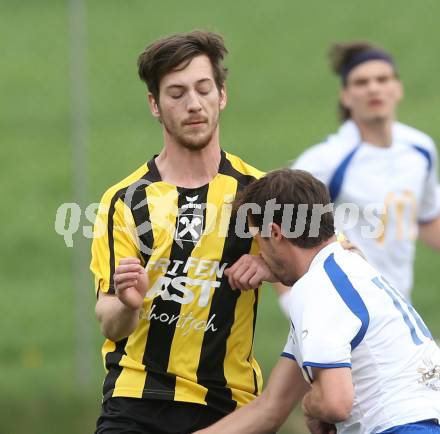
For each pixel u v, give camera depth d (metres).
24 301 49.53
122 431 17.06
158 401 17.08
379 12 83.56
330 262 15.89
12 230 57.75
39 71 79.38
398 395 15.46
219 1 87.50
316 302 15.45
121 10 86.69
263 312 44.66
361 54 26.83
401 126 27.59
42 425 30.30
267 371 33.28
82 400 32.09
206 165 17.33
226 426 16.72
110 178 62.81
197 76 16.72
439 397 15.67
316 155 26.47
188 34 16.86
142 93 75.19
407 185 26.61
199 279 17.05
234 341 17.22
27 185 63.00
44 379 37.78
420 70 74.88
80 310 36.88
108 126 70.25
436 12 82.75
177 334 17.09
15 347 44.19
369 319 15.51
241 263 16.81
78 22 35.31
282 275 16.45
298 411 28.34
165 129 17.28
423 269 50.88
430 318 44.94
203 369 17.14
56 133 70.06
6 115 73.19
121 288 15.94
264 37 81.75
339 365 15.10
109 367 17.50
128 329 16.52
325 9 84.94
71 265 54.00
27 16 87.88
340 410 14.95
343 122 27.78
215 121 17.02
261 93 74.44
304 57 78.69
